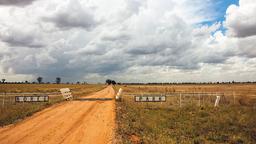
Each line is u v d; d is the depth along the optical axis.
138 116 25.27
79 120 20.08
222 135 19.91
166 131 19.69
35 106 29.36
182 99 42.66
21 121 19.62
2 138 14.21
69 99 39.53
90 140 13.87
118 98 38.44
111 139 14.04
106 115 22.62
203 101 37.59
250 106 32.94
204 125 22.92
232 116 26.14
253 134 20.48
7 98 43.28
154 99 34.16
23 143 13.12
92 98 42.06
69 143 13.23
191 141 17.69
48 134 15.21
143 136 15.92
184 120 25.20
